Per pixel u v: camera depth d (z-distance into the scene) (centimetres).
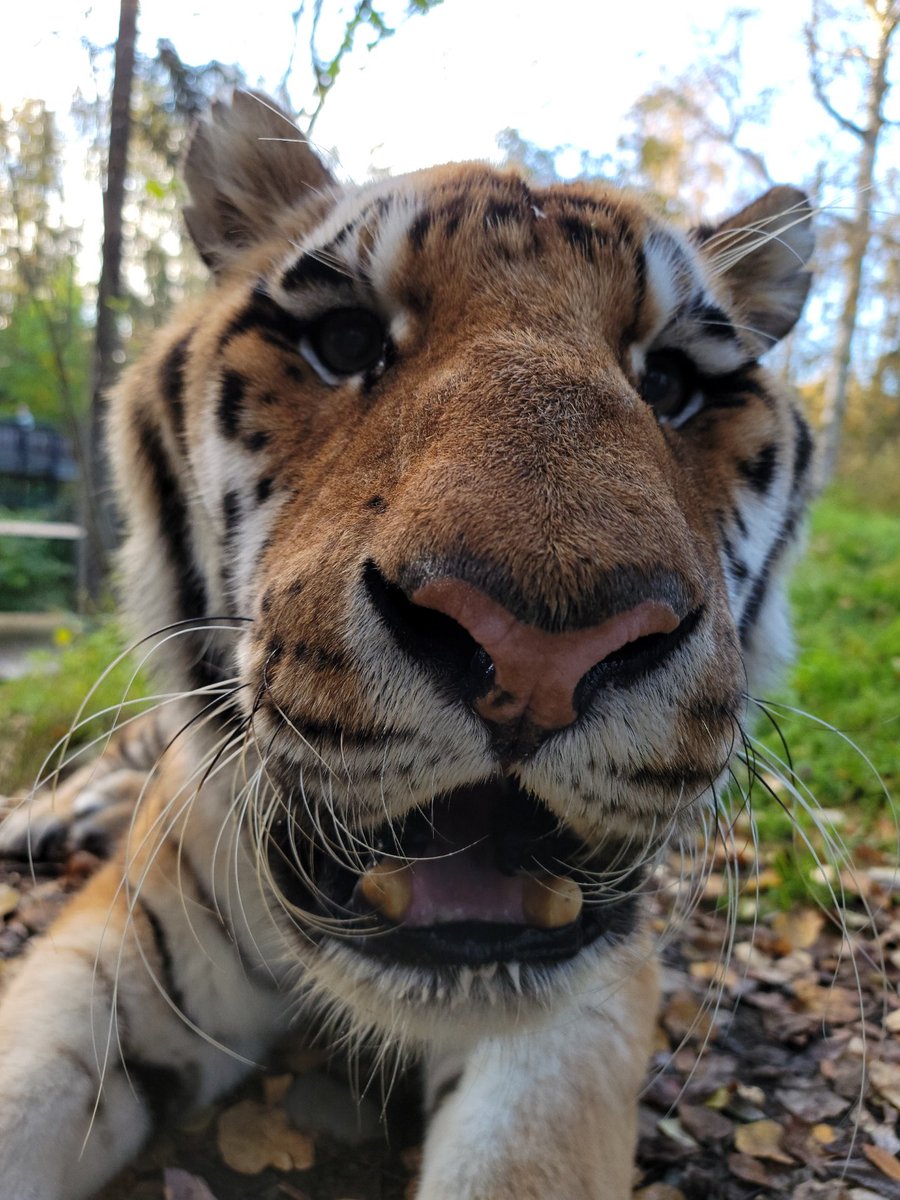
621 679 20
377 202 30
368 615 21
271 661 24
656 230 31
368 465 24
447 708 20
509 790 25
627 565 19
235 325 33
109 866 41
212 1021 35
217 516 33
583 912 27
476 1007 24
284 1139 33
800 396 45
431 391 24
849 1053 43
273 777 24
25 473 380
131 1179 31
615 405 23
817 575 158
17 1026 31
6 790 70
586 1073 29
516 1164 27
